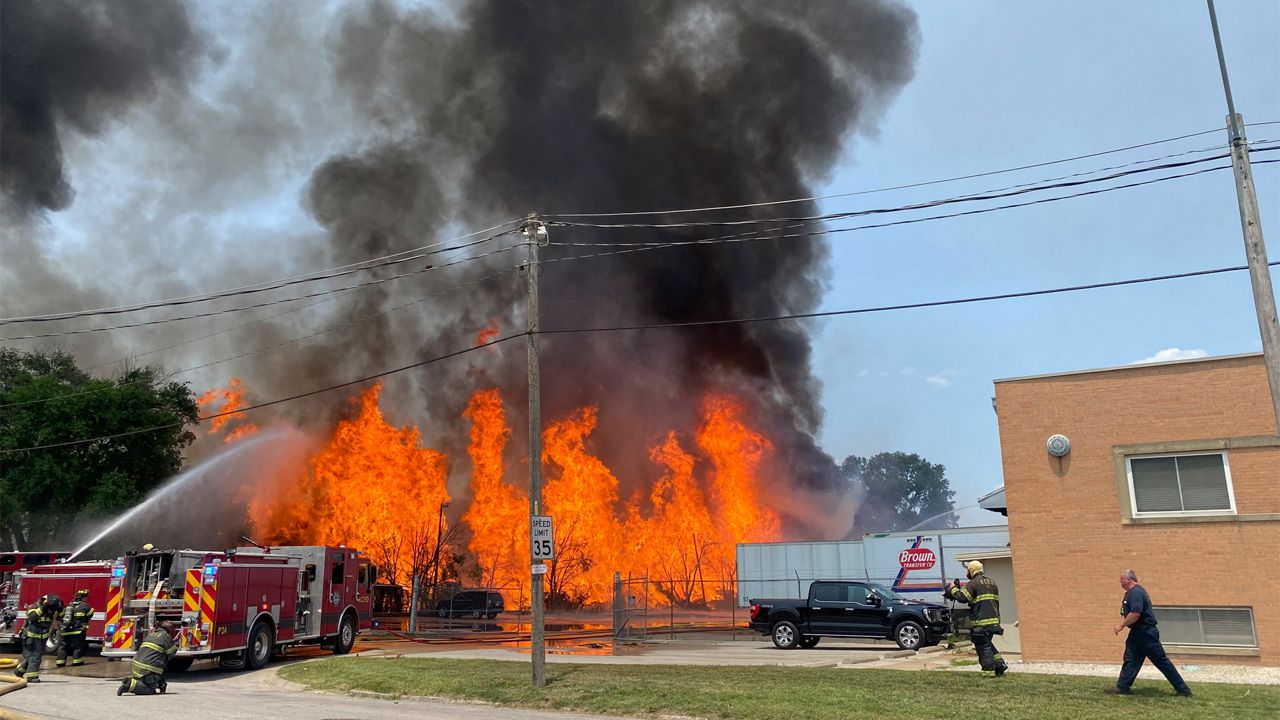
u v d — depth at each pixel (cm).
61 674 1540
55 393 3678
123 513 3694
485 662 1598
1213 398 1392
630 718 978
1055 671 1316
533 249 1395
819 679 1179
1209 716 832
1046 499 1478
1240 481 1355
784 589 3138
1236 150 997
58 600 1478
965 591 1248
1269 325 939
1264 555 1317
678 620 3538
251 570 1698
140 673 1237
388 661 1633
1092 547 1431
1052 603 1444
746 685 1111
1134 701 935
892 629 1919
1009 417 1532
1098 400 1470
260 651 1706
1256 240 966
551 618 3888
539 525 1259
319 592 1942
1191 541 1368
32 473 3478
